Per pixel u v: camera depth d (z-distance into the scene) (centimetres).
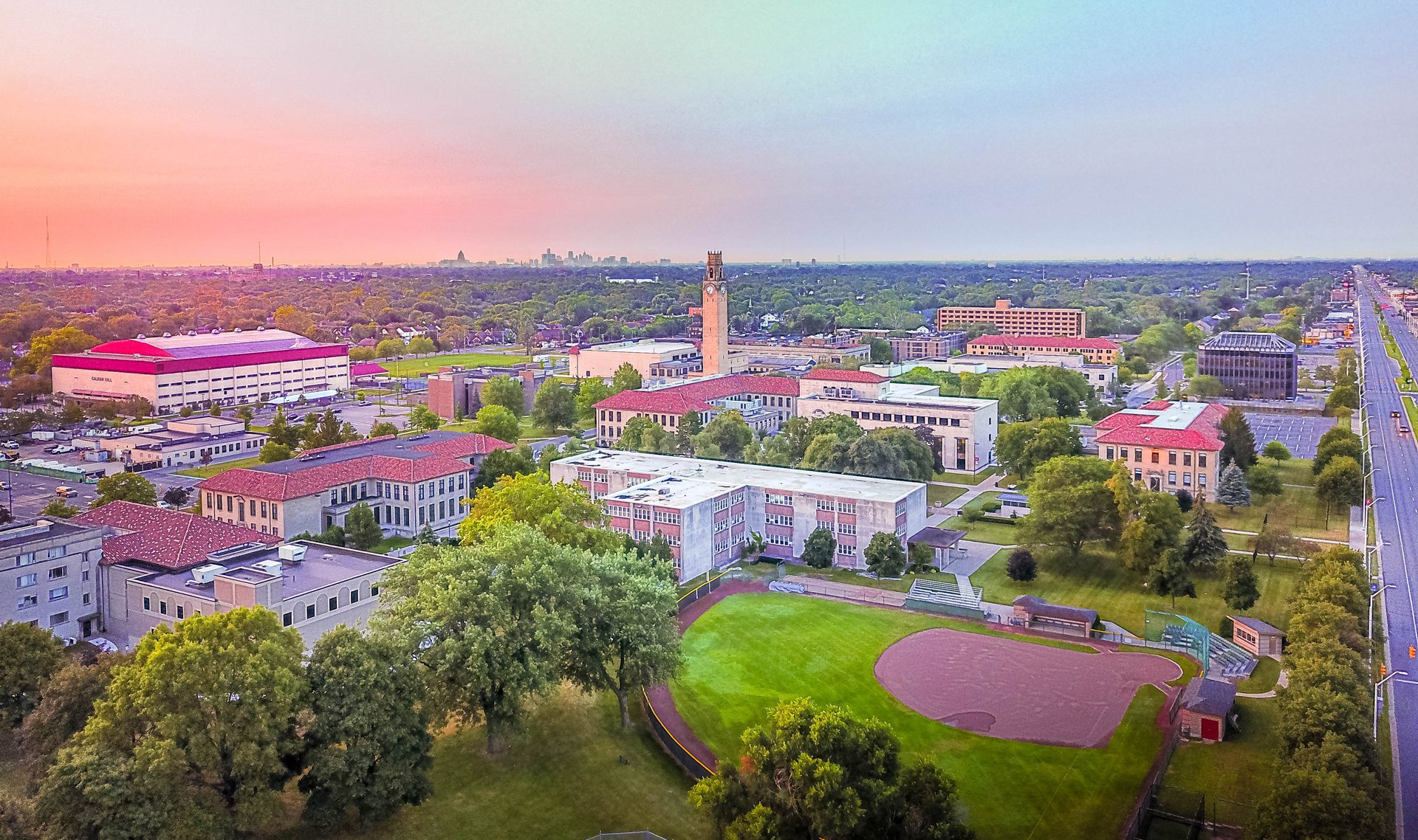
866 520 18200
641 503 17625
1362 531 19950
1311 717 9731
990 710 12225
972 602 16162
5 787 9606
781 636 14712
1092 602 16200
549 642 10375
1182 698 11794
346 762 9019
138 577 13850
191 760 8600
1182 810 9875
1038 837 9456
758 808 8275
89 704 9675
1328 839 8275
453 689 10369
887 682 13062
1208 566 17125
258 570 13662
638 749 11312
